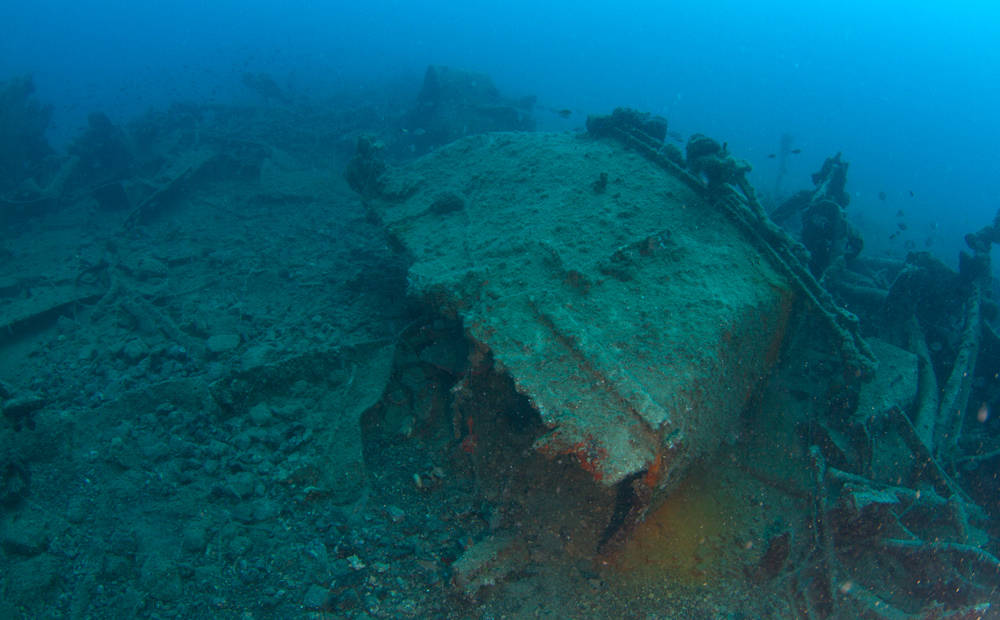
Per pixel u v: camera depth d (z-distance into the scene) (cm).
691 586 458
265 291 916
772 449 579
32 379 689
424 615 413
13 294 936
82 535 434
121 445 512
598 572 459
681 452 434
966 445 644
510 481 521
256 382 612
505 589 438
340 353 643
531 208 688
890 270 1025
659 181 727
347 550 457
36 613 377
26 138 1538
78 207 1307
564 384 436
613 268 552
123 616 382
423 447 580
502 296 533
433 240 671
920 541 461
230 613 395
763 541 504
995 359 762
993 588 446
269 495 495
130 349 709
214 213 1267
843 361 559
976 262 788
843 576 461
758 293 561
